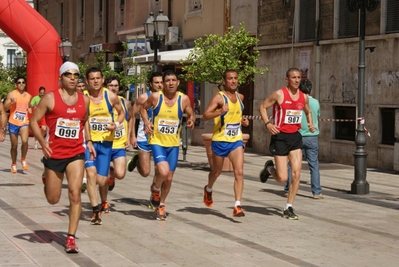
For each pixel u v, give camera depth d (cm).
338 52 2542
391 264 966
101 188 1345
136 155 1531
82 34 5375
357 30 2472
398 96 2273
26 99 2081
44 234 1131
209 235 1150
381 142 2359
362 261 982
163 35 2567
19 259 955
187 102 1276
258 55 2316
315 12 2658
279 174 1323
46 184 1015
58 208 1394
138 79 3231
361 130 1714
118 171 1365
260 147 2994
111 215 1335
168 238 1120
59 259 959
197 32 3556
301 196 1650
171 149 1277
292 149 1325
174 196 1600
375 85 2369
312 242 1107
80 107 1004
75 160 1002
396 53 2281
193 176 2045
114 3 4678
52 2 5988
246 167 2366
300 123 1325
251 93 3138
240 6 3159
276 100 1313
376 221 1316
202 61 2230
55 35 3934
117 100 1310
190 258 980
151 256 989
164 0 3891
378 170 2295
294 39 2773
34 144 3384
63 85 1003
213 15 3391
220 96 1291
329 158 2583
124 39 4516
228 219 1305
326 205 1512
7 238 1096
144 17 4162
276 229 1213
